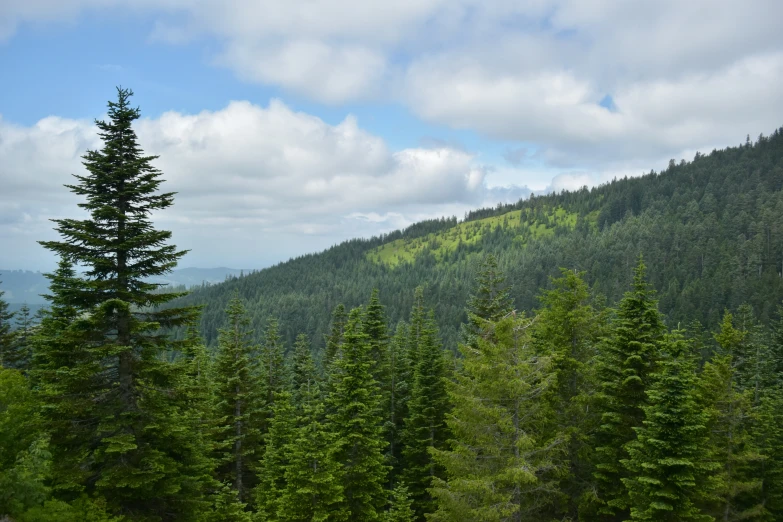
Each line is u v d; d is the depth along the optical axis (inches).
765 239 4707.2
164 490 606.9
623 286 4596.5
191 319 647.8
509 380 587.8
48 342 576.7
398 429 1373.0
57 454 571.2
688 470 633.0
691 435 635.5
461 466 649.6
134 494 589.0
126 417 593.9
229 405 1214.3
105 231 588.4
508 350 612.4
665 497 637.3
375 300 1433.3
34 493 485.7
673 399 644.7
